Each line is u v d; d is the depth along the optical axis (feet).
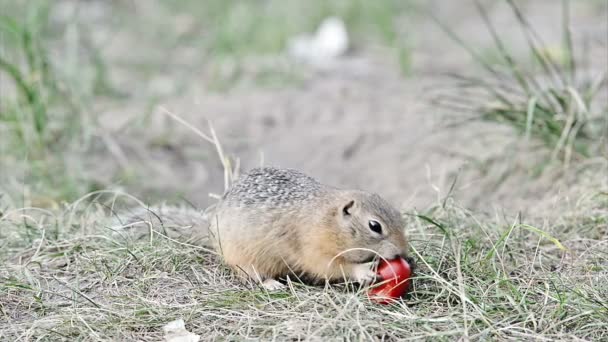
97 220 32.96
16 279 28.60
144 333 25.26
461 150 42.68
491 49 60.64
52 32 60.85
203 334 25.20
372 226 26.76
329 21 67.87
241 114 51.03
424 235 30.60
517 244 30.94
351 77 57.98
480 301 26.30
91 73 54.90
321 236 27.45
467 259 28.91
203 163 45.85
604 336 24.71
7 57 45.88
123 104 52.80
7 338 25.13
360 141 46.60
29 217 32.50
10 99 43.45
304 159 45.88
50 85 45.16
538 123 38.40
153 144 47.19
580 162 37.86
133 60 62.13
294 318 25.43
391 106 50.70
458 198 38.60
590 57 55.77
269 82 56.75
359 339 24.00
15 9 53.93
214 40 64.28
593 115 39.93
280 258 28.35
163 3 73.82
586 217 32.99
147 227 31.65
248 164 45.73
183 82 56.95
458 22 71.82
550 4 74.18
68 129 44.55
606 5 71.41
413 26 70.54
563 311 25.64
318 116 50.44
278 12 69.72
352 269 27.81
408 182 41.70
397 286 26.17
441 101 48.67
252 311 26.11
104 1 74.18
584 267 28.99
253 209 28.40
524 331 24.86
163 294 27.58
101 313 26.17
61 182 40.16
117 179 41.96
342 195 27.84
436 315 25.68
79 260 29.86
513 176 39.14
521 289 27.43
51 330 25.16
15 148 42.70
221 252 29.14
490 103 41.96
